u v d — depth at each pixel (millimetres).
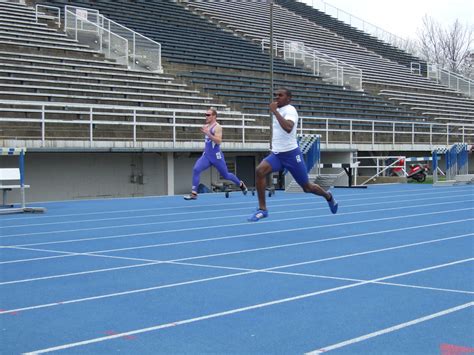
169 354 4293
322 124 27609
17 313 5395
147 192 20688
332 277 6875
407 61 45375
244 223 11836
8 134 17828
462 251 8633
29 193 18078
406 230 10875
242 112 25516
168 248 8945
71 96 20250
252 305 5641
